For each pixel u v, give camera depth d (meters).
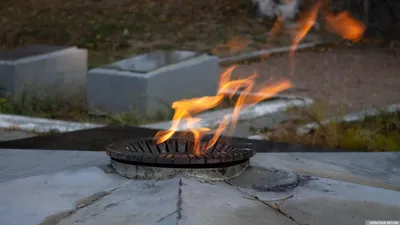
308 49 12.29
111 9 15.01
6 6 15.04
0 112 7.02
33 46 8.22
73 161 4.38
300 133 6.34
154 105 7.00
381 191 3.81
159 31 13.33
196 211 3.42
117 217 3.43
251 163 4.27
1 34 12.88
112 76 7.03
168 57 7.58
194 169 3.77
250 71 10.18
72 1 15.62
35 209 3.55
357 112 7.28
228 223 3.38
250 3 15.32
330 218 3.54
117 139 5.46
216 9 15.20
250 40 12.88
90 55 11.33
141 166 3.80
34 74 7.49
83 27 13.40
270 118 6.95
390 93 8.62
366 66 10.69
